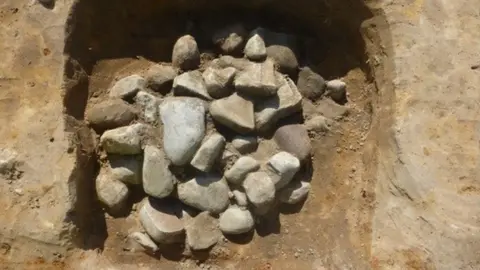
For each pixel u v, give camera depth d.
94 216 2.46
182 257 2.43
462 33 2.42
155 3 2.61
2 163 2.24
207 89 2.52
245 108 2.48
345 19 2.59
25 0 2.43
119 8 2.58
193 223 2.44
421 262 2.15
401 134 2.29
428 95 2.34
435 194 2.21
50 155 2.28
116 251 2.42
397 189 2.26
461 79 2.36
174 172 2.45
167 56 2.69
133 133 2.42
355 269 2.23
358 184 2.49
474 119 2.30
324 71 2.71
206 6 2.67
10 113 2.33
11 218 2.21
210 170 2.46
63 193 2.24
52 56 2.39
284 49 2.62
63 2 2.42
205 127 2.48
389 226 2.24
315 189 2.55
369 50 2.54
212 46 2.69
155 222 2.39
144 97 2.51
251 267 2.40
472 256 2.13
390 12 2.43
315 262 2.37
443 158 2.26
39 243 2.21
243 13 2.71
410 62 2.38
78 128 2.42
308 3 2.60
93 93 2.57
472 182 2.22
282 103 2.52
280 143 2.54
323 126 2.60
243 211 2.43
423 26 2.42
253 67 2.53
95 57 2.59
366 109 2.60
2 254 2.21
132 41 2.68
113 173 2.46
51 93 2.35
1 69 2.37
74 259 2.25
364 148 2.54
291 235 2.46
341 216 2.45
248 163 2.43
